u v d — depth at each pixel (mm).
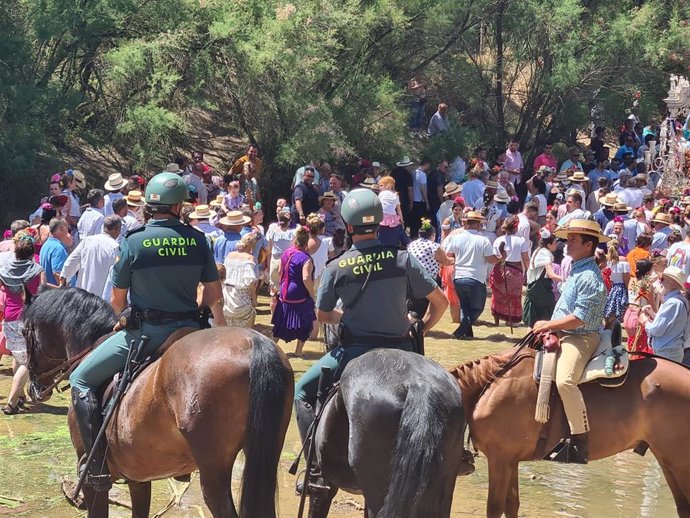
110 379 5973
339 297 5727
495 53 27578
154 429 5418
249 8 22359
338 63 23938
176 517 7297
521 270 15234
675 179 22984
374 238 5727
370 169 21984
